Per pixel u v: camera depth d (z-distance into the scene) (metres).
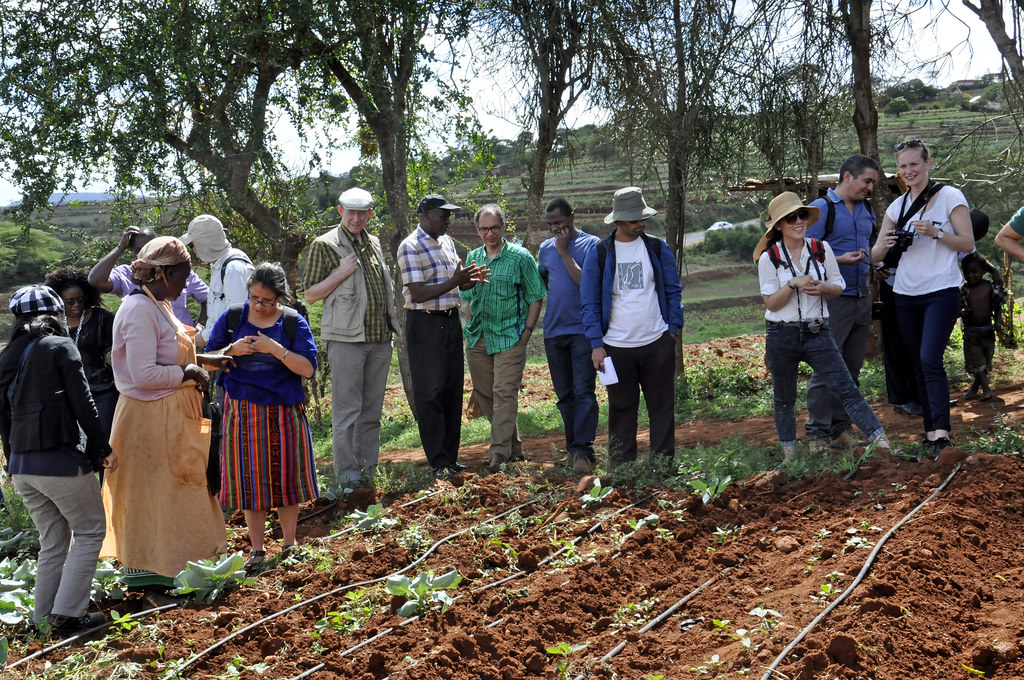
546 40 10.94
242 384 5.11
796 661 3.52
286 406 5.18
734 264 42.97
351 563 5.11
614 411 6.54
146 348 4.62
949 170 15.22
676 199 11.12
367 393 7.16
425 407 7.16
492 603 4.38
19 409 4.31
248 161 11.75
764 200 12.95
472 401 10.02
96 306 6.34
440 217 7.03
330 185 13.43
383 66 12.19
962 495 5.11
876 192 10.52
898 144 6.08
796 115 10.53
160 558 4.77
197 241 6.56
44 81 11.65
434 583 4.48
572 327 7.27
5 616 4.35
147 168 11.62
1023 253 5.61
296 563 5.18
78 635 4.33
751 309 35.06
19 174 11.66
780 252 6.04
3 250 16.34
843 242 6.54
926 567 4.23
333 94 12.42
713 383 11.73
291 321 5.20
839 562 4.45
